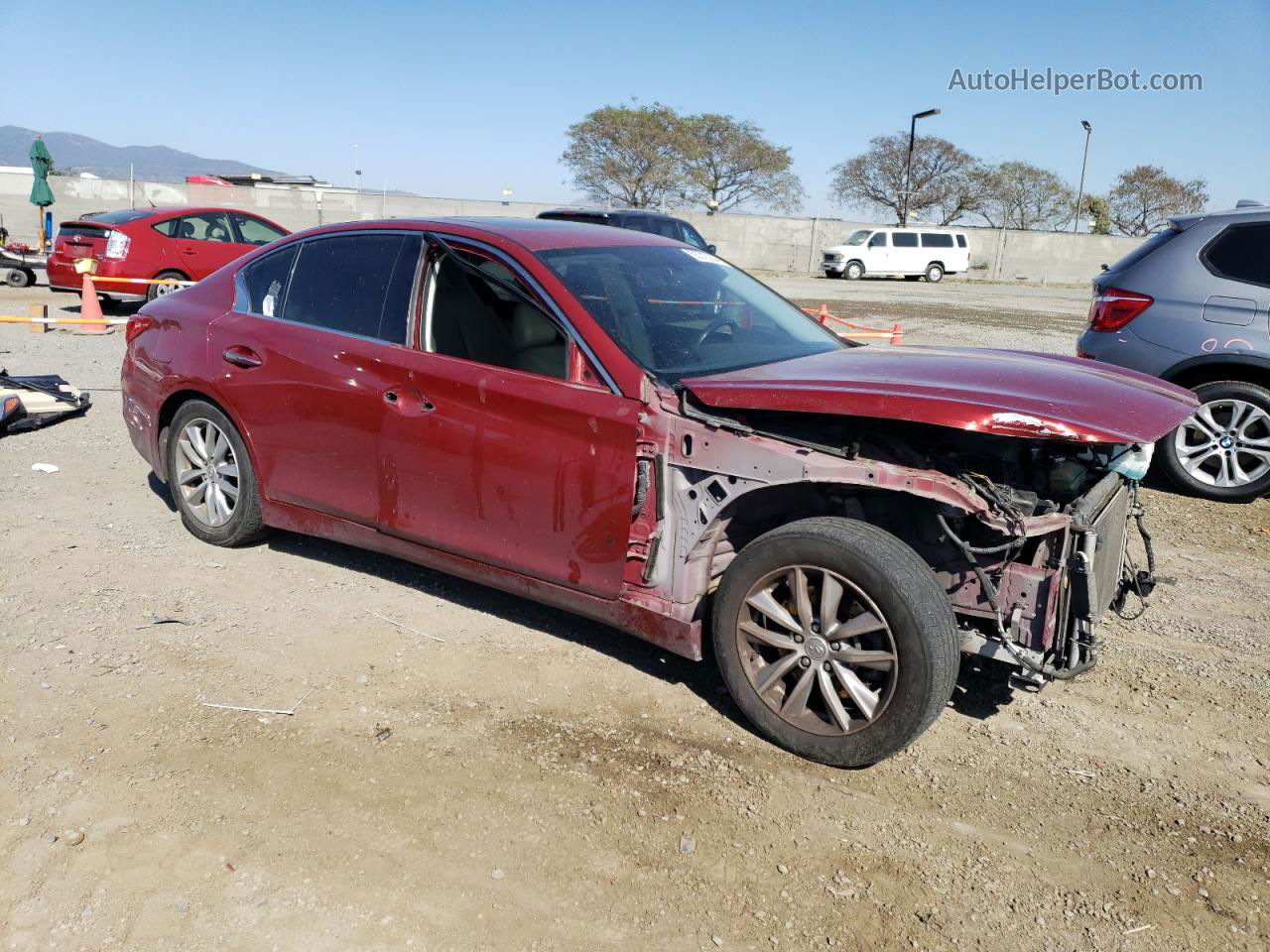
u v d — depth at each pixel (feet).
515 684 12.49
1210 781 10.89
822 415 11.03
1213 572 17.30
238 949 8.09
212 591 15.05
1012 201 176.35
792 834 9.76
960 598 11.03
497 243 13.07
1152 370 21.65
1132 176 174.81
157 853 9.16
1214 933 8.60
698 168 173.37
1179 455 21.72
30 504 18.71
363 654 13.19
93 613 14.11
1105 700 12.62
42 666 12.51
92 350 38.32
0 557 15.99
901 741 10.27
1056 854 9.59
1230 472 21.34
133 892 8.68
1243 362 20.63
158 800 9.91
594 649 13.53
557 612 14.70
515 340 12.59
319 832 9.52
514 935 8.34
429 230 13.79
